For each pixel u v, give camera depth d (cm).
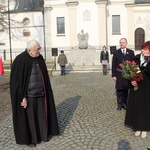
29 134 470
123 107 733
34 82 469
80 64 2239
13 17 3253
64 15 3073
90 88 1120
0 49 3291
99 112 698
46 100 490
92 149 448
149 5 3231
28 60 468
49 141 493
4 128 588
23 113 462
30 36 3269
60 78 1576
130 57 678
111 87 1132
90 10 2992
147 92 498
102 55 1708
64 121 620
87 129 557
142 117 497
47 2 3078
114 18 3078
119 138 499
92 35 3019
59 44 3119
